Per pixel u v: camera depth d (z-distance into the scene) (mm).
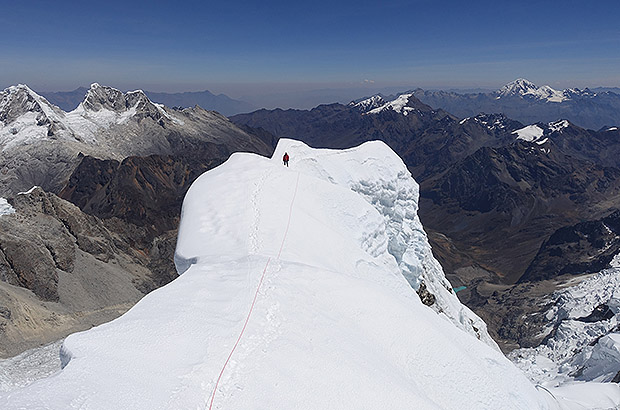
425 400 15328
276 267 22203
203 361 14023
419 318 21156
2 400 10914
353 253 31516
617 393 52125
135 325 15375
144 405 11773
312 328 17375
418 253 62844
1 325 79375
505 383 20938
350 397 14094
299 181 38406
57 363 71125
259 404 12812
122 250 140125
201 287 19406
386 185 56625
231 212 30891
